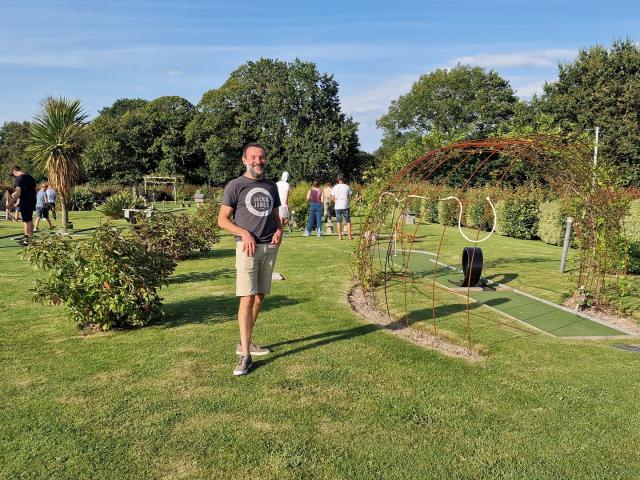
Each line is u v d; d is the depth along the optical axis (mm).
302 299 7254
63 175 17172
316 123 55656
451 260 11484
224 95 56688
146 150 60062
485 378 4379
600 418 3664
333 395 3982
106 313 5477
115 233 5688
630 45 30375
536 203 16609
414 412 3719
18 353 4922
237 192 4457
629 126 27703
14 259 11203
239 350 4641
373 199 9016
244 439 3299
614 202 7105
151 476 2895
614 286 7953
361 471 2973
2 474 2887
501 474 2965
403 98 55625
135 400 3857
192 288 8078
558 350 5191
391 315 6656
